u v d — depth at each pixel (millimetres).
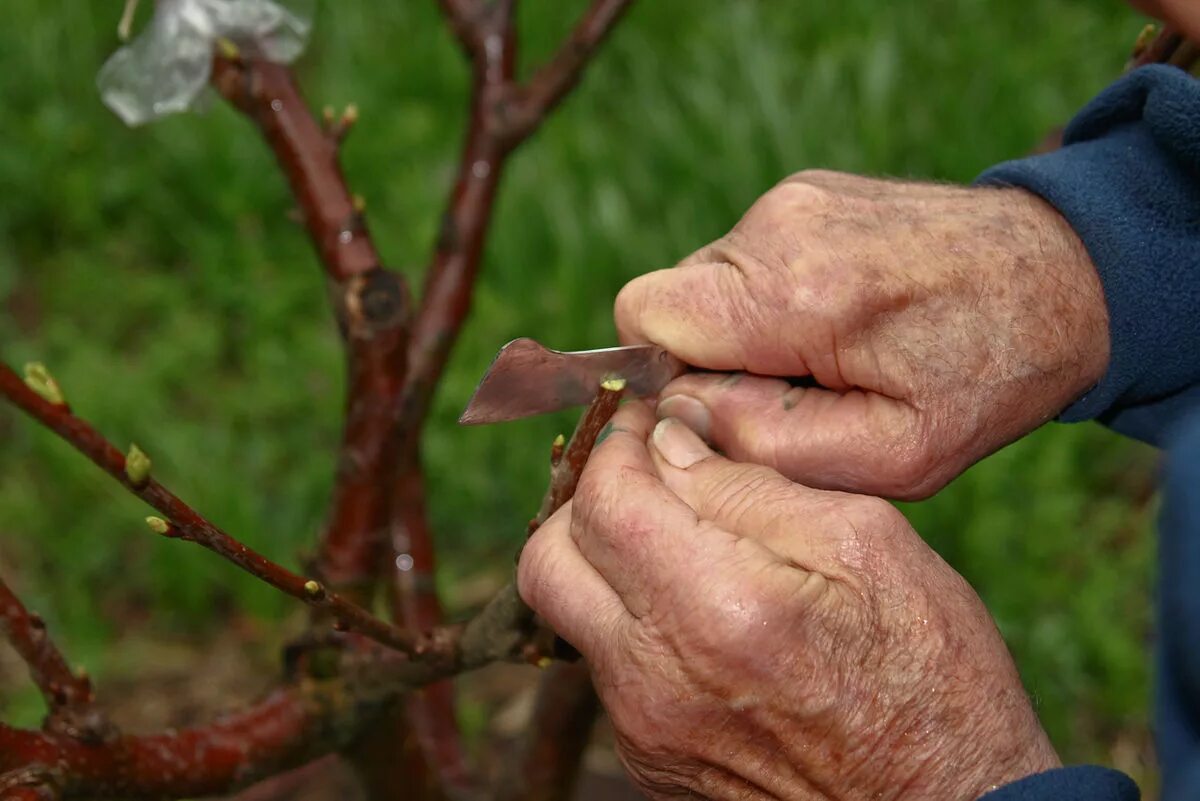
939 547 1149
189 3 654
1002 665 562
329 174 659
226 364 1450
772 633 542
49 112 1579
